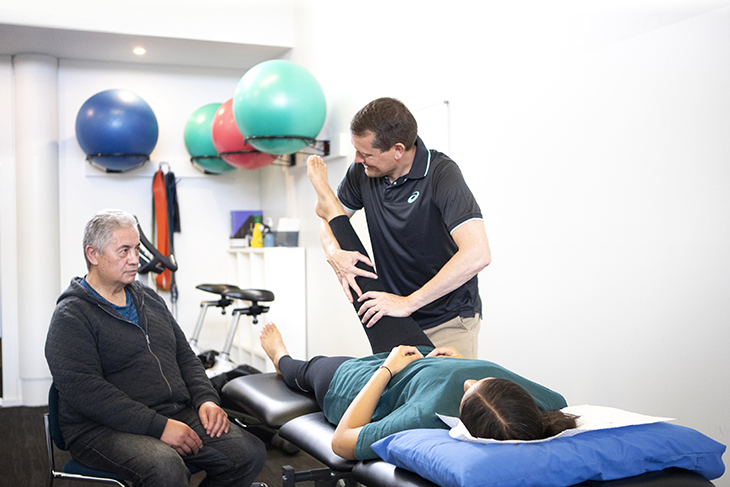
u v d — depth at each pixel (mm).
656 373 1980
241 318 5113
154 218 4988
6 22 3947
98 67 4863
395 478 1367
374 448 1438
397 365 1694
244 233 5086
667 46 1910
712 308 1799
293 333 4594
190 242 5176
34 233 4469
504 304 2656
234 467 1951
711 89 1783
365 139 1933
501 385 1325
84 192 4828
